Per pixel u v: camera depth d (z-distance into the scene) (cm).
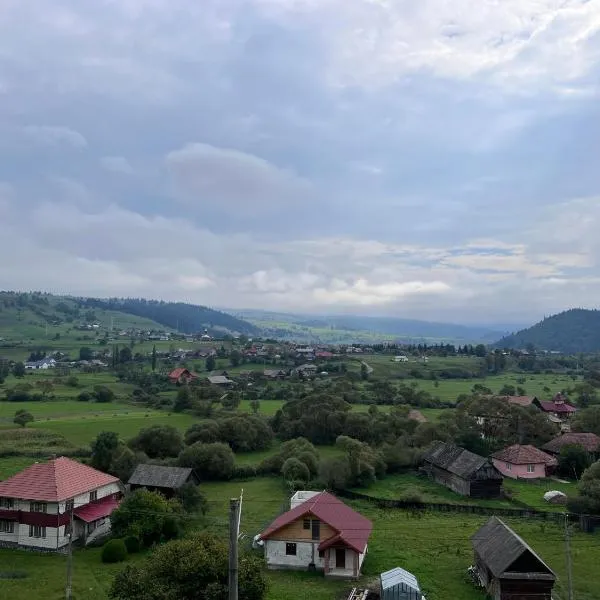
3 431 10975
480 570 4919
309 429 11494
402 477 9356
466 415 11425
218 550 3819
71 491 5841
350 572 5053
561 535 6172
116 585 3700
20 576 4806
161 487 7269
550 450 10119
